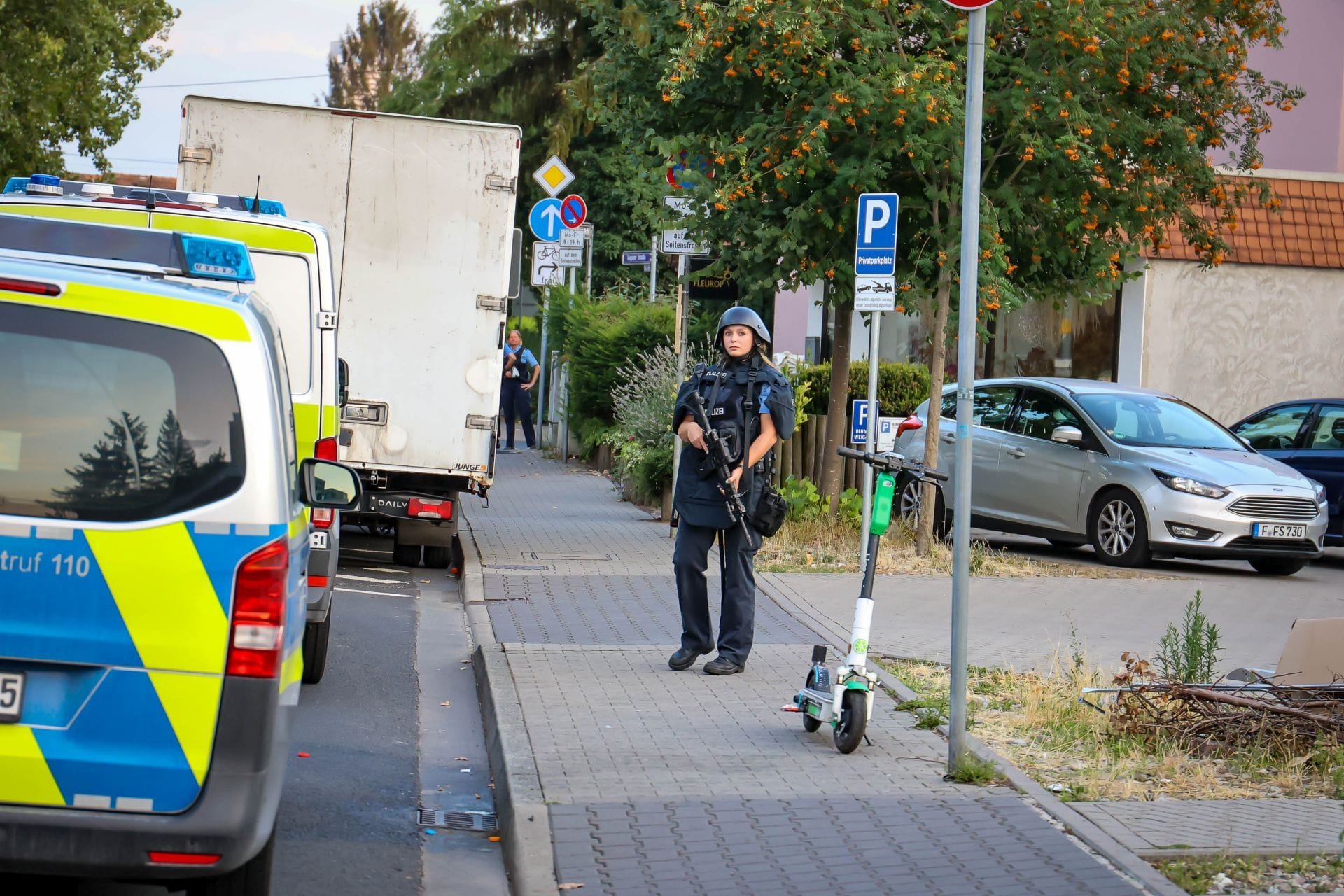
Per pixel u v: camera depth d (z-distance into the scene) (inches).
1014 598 839.1
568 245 1555.1
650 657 632.4
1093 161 938.7
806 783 438.6
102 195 684.7
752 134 934.4
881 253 812.0
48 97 2393.0
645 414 1272.1
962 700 447.2
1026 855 371.9
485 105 2667.3
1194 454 1022.4
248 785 276.4
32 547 272.4
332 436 666.8
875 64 900.6
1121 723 508.4
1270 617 810.2
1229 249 1023.0
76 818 269.4
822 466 1105.4
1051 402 1087.0
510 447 1895.9
